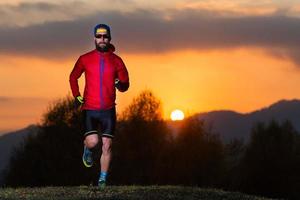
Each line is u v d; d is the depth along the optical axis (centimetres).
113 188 1165
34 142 5503
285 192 5994
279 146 6094
